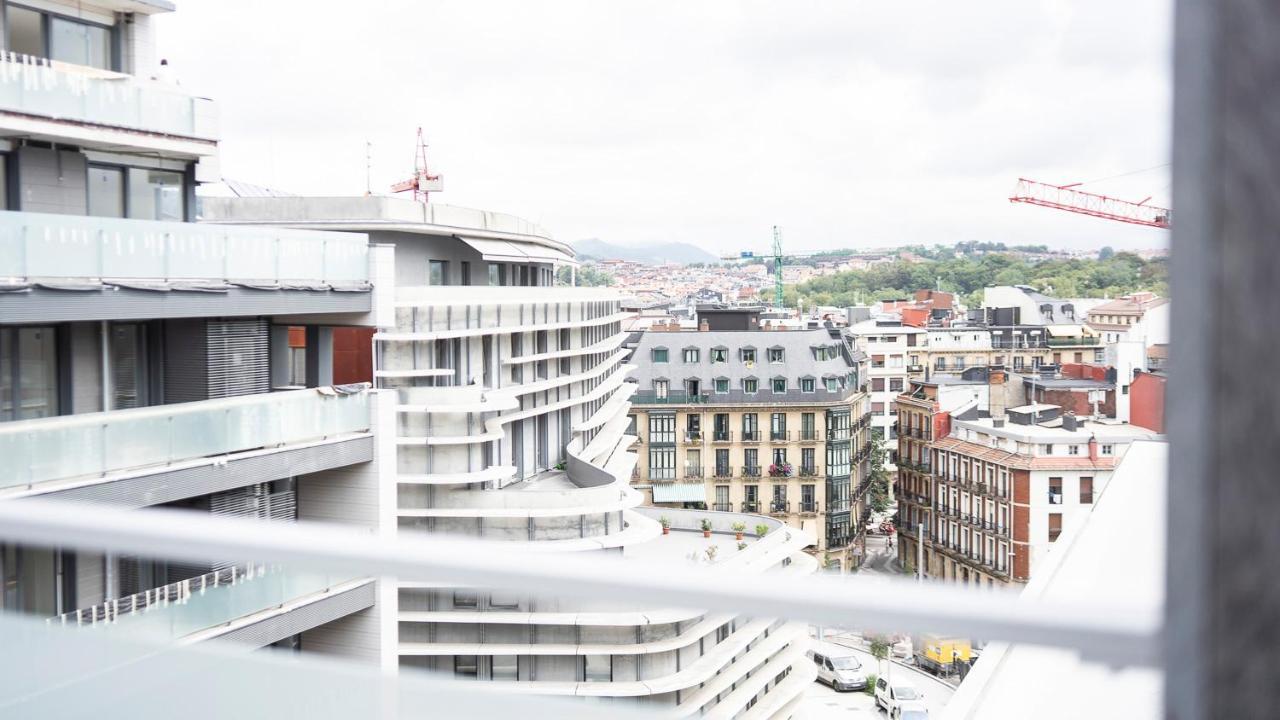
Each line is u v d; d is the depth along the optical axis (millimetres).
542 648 27547
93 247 17484
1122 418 98000
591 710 1926
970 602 1464
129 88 19875
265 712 2154
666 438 117125
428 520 32438
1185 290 910
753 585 1705
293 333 23547
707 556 40125
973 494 102625
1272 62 894
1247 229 886
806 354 118875
